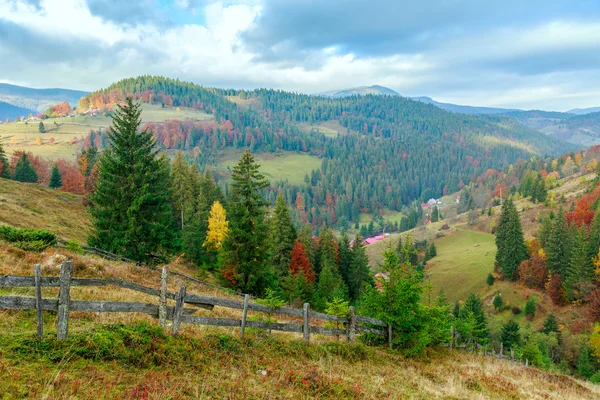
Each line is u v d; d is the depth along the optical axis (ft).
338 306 53.57
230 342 36.09
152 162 101.91
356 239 211.41
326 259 188.65
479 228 501.56
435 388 39.37
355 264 200.03
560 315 245.45
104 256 87.81
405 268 52.34
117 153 95.86
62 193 198.80
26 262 55.83
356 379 35.83
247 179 107.24
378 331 51.37
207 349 33.24
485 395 40.32
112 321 35.40
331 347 43.37
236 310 64.39
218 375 29.40
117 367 26.48
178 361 29.78
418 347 49.73
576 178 609.42
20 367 23.36
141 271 82.74
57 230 134.92
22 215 135.13
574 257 244.83
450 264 382.22
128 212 93.30
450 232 511.40
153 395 23.29
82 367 25.26
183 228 177.06
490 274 308.19
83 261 64.85
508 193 636.07
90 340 27.81
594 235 270.26
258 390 28.30
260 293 109.40
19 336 26.89
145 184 95.25
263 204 108.17
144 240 97.25
